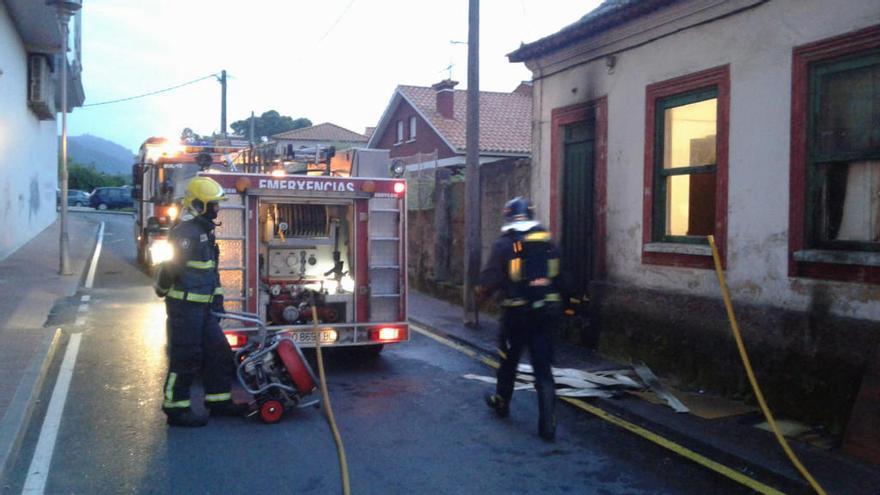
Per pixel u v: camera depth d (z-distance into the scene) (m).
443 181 14.22
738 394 7.21
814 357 6.43
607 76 9.28
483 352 9.79
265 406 6.67
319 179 8.40
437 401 7.51
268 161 10.27
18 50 20.98
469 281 11.25
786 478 5.32
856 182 6.32
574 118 9.98
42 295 13.24
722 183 7.52
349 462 5.79
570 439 6.41
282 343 6.86
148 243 16.88
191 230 6.59
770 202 6.97
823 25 6.47
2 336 9.53
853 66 6.28
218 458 5.82
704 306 7.65
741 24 7.30
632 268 8.87
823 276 6.45
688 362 7.84
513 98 37.31
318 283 8.66
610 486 5.38
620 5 8.74
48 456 5.79
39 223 26.42
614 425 6.80
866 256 5.99
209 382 6.80
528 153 32.19
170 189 15.20
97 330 10.60
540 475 5.58
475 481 5.45
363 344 8.66
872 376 5.75
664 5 8.00
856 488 5.12
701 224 8.00
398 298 8.80
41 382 7.79
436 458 5.91
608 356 9.11
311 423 6.75
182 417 6.52
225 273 8.08
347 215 8.73
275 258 8.53
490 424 6.79
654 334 8.34
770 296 6.96
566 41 9.70
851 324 6.12
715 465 5.78
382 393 7.79
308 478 5.45
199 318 6.57
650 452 6.11
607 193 9.30
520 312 6.41
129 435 6.30
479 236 11.29
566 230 10.37
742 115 7.29
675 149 8.38
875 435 5.61
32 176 24.41
